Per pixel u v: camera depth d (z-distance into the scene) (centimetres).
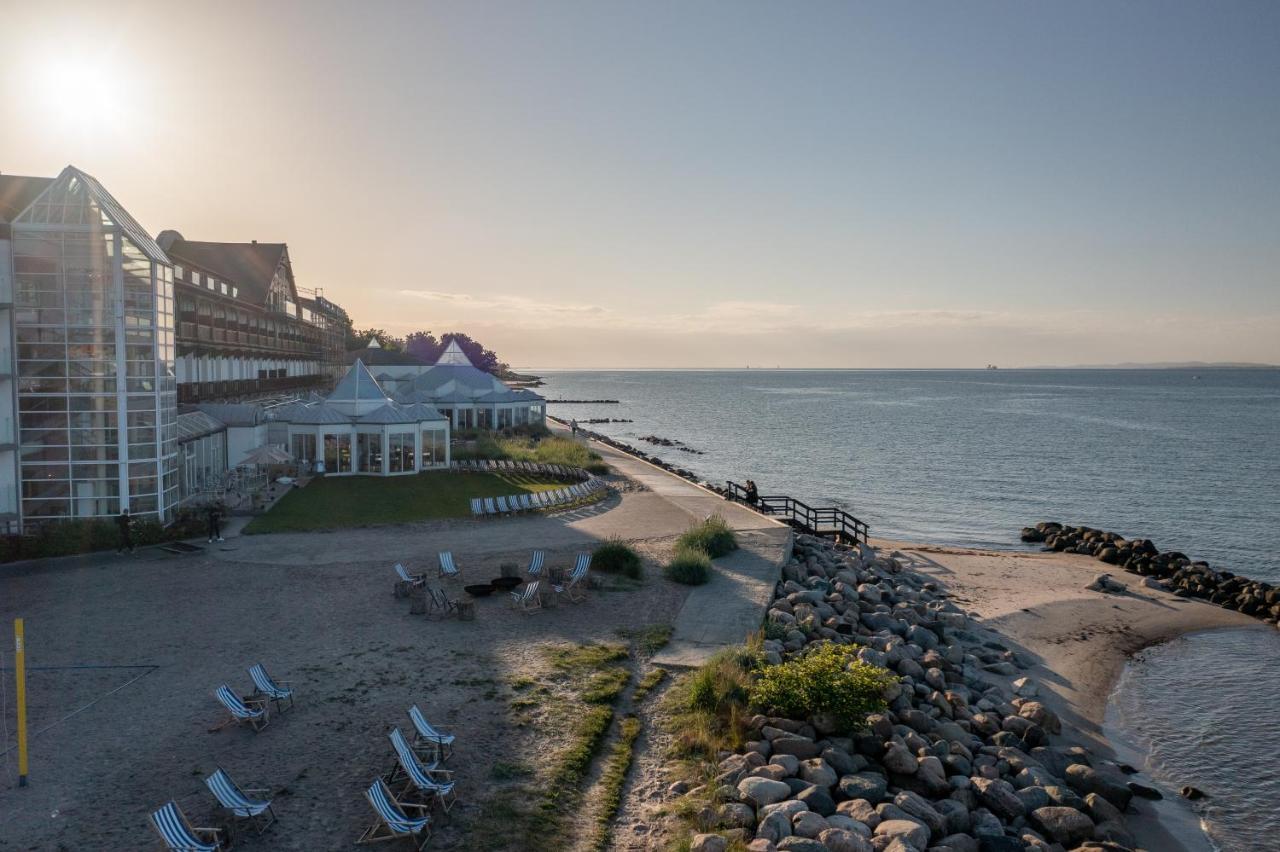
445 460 4962
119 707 1628
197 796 1292
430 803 1278
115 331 3066
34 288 3022
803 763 1489
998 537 4756
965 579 3584
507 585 2414
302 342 8569
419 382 7331
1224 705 2269
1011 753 1731
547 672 1823
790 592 2702
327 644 1988
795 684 1695
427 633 2073
